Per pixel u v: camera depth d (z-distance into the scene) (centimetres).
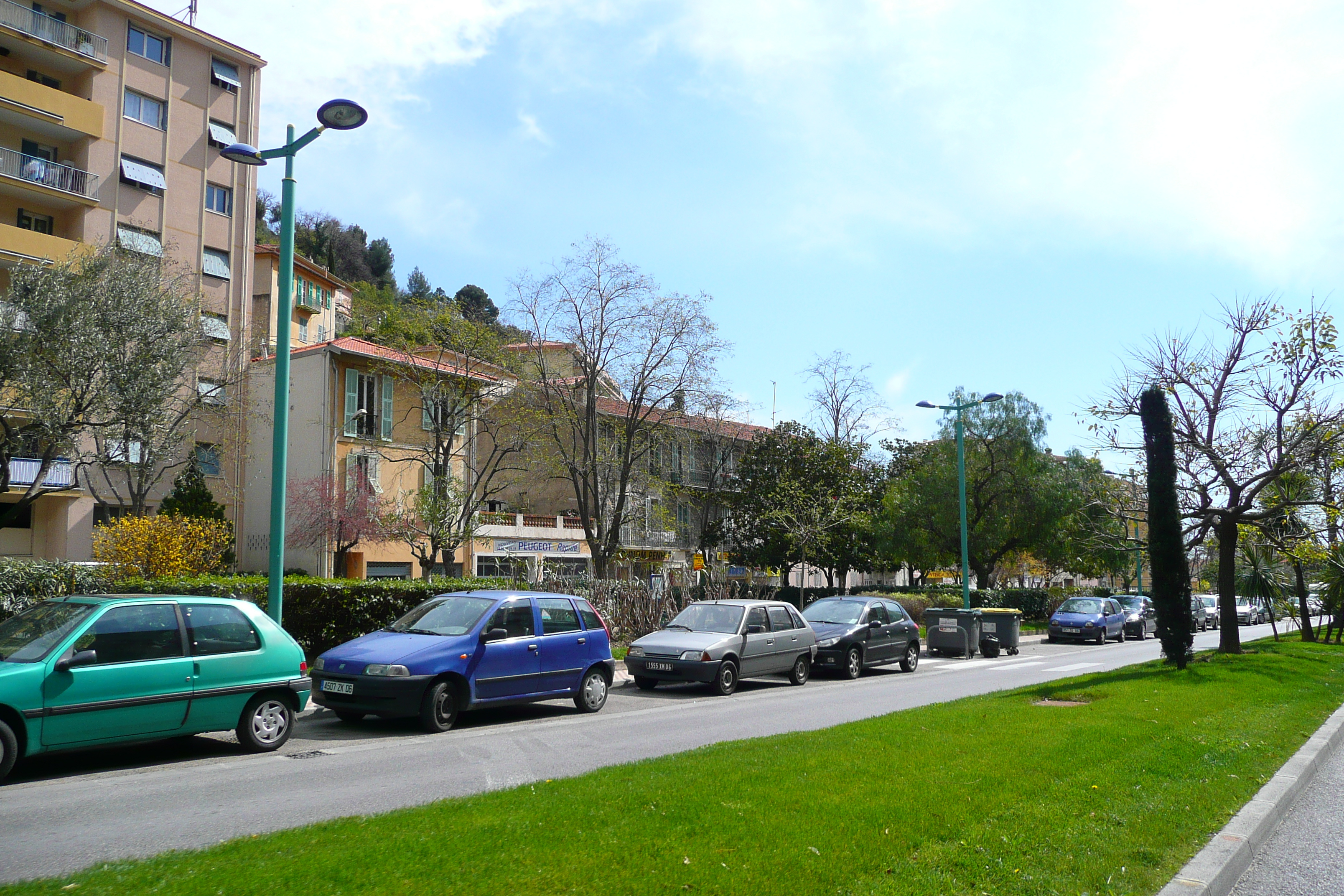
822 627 1855
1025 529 4047
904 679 1806
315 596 1463
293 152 1261
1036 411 4125
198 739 994
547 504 4550
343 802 696
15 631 846
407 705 1044
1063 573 7038
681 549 4459
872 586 4841
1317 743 958
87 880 421
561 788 646
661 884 425
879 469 4694
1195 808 639
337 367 3438
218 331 3184
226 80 3697
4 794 725
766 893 425
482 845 481
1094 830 566
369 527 3194
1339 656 2108
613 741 1005
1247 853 577
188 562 1931
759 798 600
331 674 1074
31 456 2322
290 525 3266
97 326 1866
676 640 1516
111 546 1898
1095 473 3897
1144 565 5188
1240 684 1394
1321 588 2959
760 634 1591
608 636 1326
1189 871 513
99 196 3284
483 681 1123
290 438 3475
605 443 3475
